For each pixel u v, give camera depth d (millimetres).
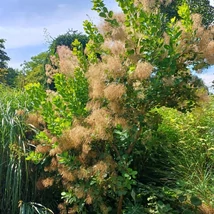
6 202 3188
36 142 3312
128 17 2604
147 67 2363
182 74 2697
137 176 3252
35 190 3322
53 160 2928
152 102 2746
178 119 3822
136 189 2977
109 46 2723
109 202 2957
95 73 2562
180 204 2811
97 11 2686
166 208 2607
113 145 2750
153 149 3406
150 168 3318
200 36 2609
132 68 2543
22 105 3715
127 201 2926
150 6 2725
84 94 2938
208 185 2928
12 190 3131
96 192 2633
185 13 2627
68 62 3004
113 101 2488
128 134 2717
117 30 2605
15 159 3236
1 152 3289
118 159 2781
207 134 3488
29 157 2977
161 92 2580
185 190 2852
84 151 2615
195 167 3195
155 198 2795
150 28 2576
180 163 3232
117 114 2543
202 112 3008
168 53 2508
